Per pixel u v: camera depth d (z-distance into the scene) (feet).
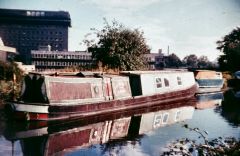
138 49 83.82
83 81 46.24
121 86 53.62
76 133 35.45
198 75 86.07
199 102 65.31
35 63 206.08
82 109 44.32
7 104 40.22
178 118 46.06
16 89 53.31
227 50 169.68
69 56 207.62
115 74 60.23
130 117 46.55
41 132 35.22
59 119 41.45
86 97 46.16
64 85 43.21
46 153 27.86
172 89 66.18
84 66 80.59
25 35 264.52
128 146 30.45
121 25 83.41
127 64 80.79
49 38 267.39
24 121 39.06
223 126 40.19
